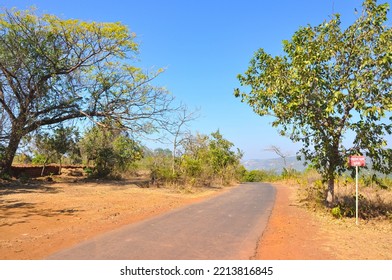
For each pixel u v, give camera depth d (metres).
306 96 10.67
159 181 21.67
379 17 10.88
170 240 7.55
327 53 11.09
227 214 11.55
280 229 9.27
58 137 23.97
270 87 11.53
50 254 6.36
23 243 7.07
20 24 19.94
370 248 7.42
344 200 13.38
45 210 11.10
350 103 10.86
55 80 21.38
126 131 23.95
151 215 10.83
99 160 25.20
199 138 31.09
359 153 11.29
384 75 10.48
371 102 10.50
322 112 10.73
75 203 12.81
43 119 22.62
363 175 12.08
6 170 20.84
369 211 12.02
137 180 24.33
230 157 33.38
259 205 14.37
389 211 11.78
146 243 7.23
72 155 26.31
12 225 8.73
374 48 10.88
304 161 12.77
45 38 20.91
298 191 21.14
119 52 22.73
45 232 8.08
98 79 22.38
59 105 22.31
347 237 8.48
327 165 12.03
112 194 16.16
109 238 7.59
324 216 11.48
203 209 12.59
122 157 26.23
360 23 11.12
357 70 11.02
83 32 21.55
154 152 27.78
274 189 24.78
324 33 11.61
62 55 21.84
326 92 10.98
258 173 49.53
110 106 23.33
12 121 20.30
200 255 6.49
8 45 19.97
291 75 10.91
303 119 11.23
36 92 20.58
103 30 21.69
